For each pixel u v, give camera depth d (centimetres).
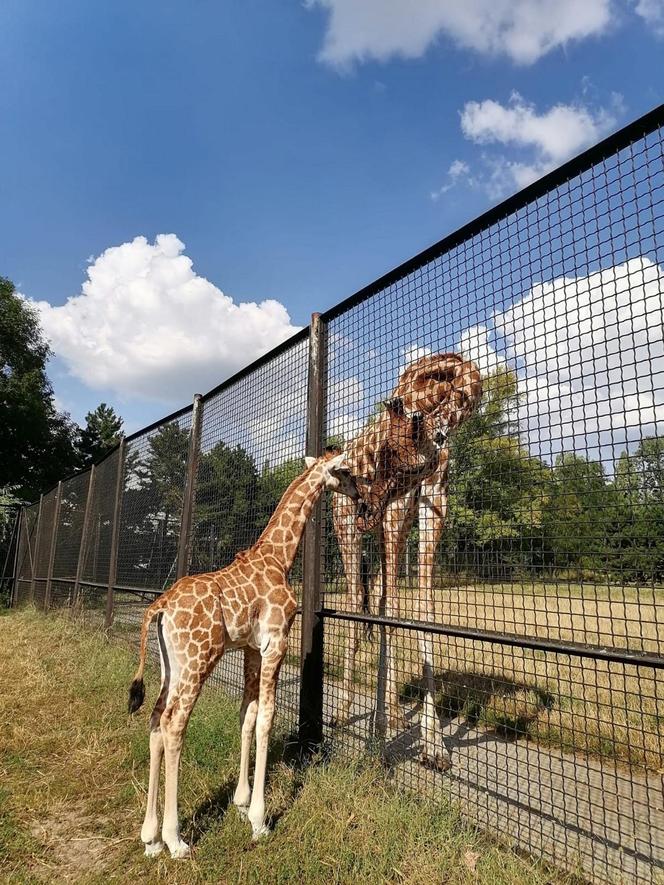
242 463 600
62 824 344
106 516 1005
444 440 426
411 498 452
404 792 348
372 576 491
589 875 266
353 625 482
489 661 649
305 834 311
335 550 506
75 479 1236
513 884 256
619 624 613
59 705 550
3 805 356
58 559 1277
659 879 253
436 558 418
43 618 1144
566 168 292
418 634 428
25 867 298
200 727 455
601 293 271
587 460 276
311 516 441
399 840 298
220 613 332
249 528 567
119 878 286
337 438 455
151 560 795
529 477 320
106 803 365
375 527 460
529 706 489
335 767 381
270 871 281
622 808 333
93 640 834
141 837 309
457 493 378
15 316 2400
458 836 296
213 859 298
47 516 1443
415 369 461
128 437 937
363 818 321
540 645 283
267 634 349
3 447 2223
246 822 330
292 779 378
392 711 448
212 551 638
